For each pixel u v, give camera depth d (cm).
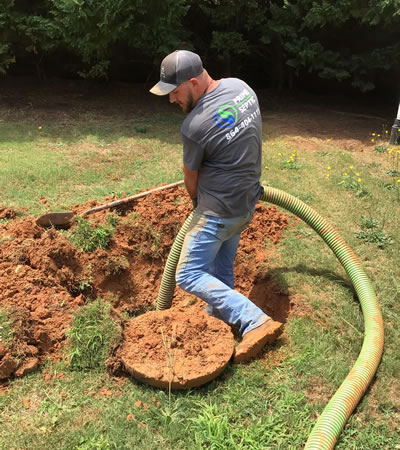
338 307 379
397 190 599
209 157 304
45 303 347
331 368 312
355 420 276
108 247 437
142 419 273
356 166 688
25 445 253
